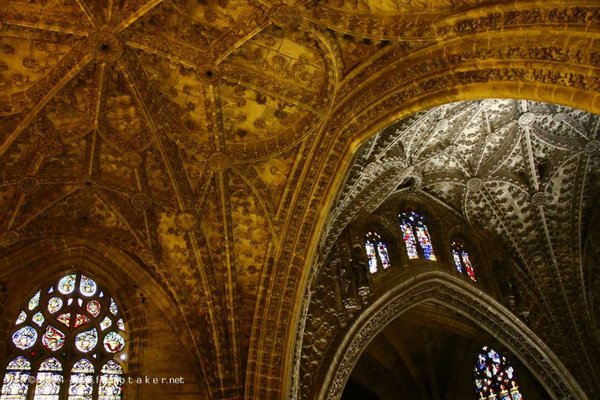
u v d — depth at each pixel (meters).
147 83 16.17
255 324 17.19
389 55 15.39
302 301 17.27
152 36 15.43
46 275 17.75
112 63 15.56
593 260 22.53
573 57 11.72
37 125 16.03
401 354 25.58
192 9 15.12
